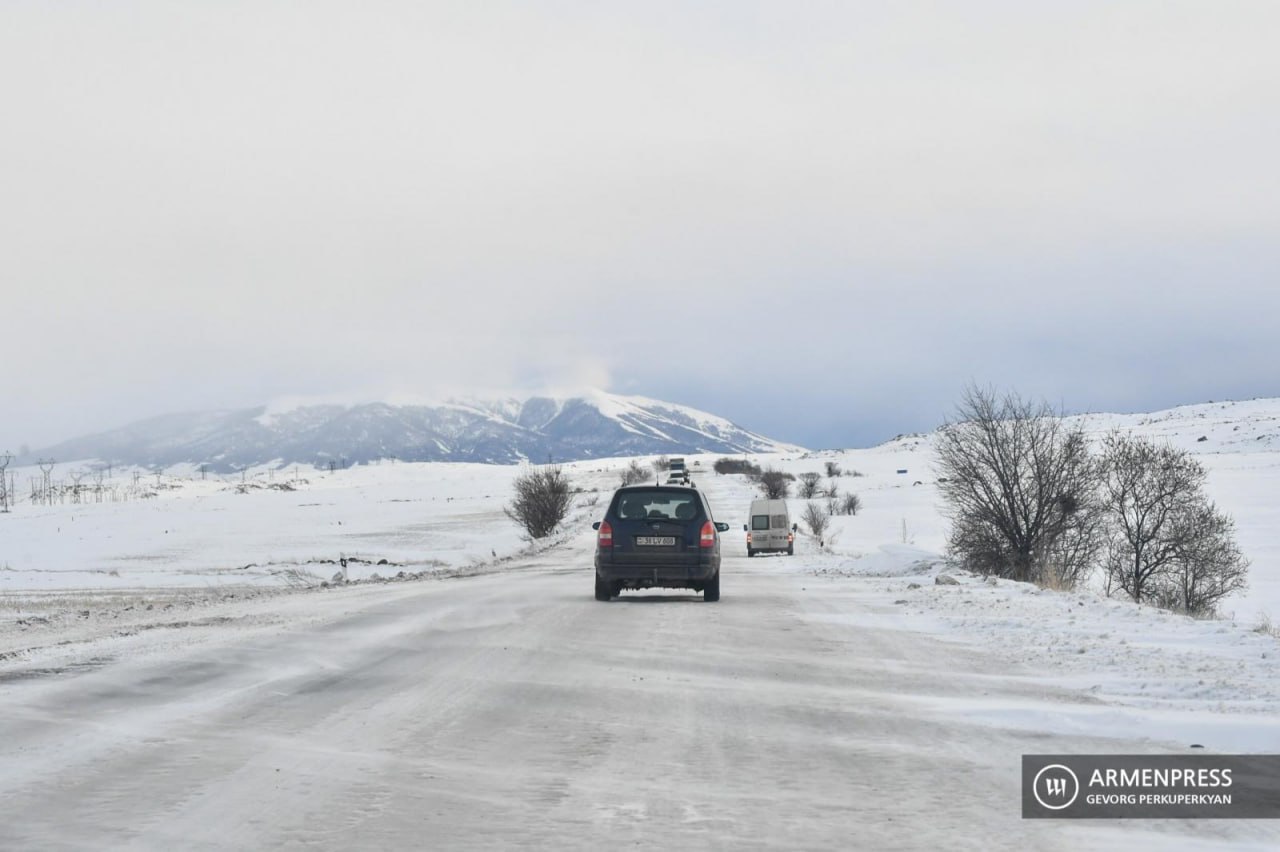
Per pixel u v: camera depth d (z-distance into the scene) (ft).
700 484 511.81
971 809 19.36
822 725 26.99
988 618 51.75
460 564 158.61
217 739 25.46
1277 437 460.55
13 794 20.48
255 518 347.77
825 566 112.37
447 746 24.63
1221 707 28.66
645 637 45.65
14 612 83.46
